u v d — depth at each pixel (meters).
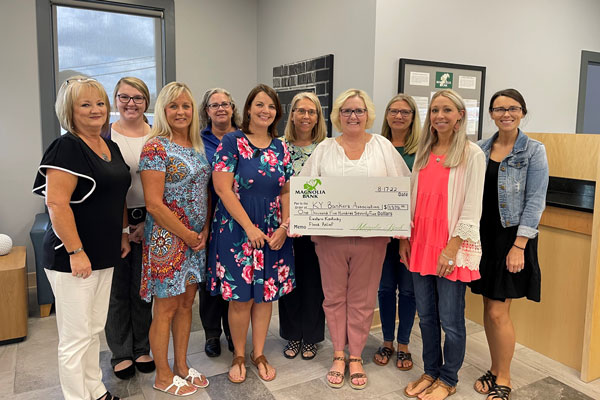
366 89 3.10
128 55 4.08
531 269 2.15
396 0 3.04
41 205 3.88
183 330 2.34
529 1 3.63
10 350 2.75
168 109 2.12
